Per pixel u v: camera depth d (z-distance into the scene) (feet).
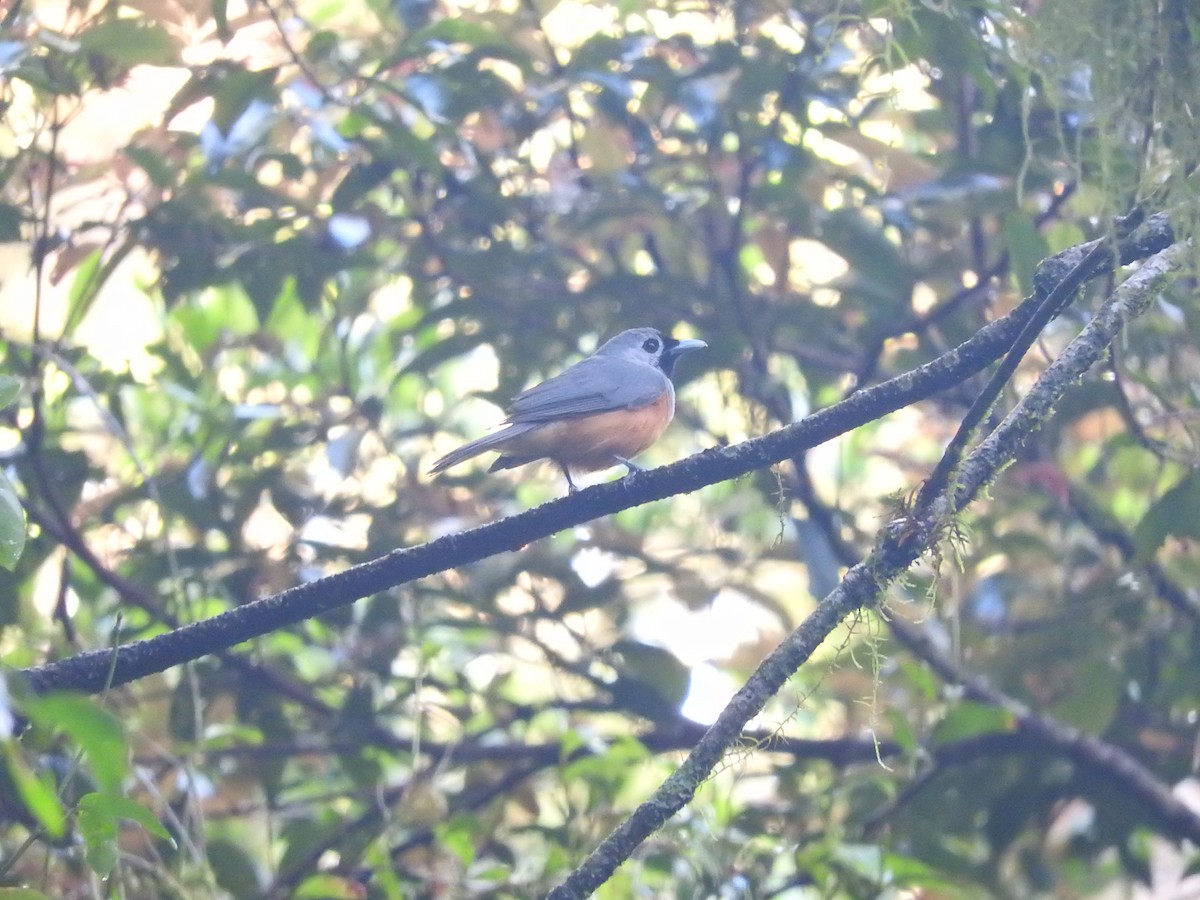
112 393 35.58
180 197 34.45
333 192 35.81
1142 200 22.94
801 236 36.86
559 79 34.81
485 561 37.52
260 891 34.73
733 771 36.55
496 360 41.81
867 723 37.42
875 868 28.30
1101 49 23.38
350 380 39.75
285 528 38.27
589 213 35.94
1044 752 36.11
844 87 35.04
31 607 36.63
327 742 37.19
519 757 37.22
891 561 23.24
